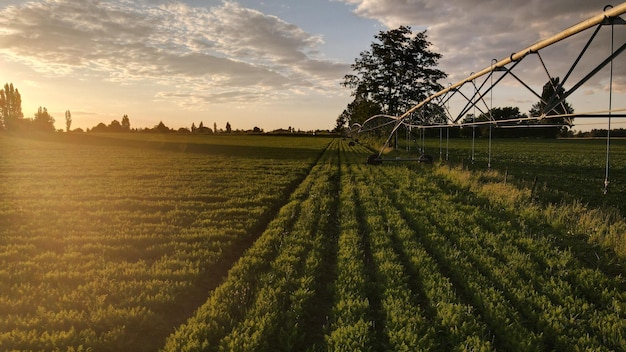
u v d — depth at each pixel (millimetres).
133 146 63281
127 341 5637
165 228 11734
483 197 16000
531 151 53469
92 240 10320
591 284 7316
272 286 7340
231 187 20297
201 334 5703
